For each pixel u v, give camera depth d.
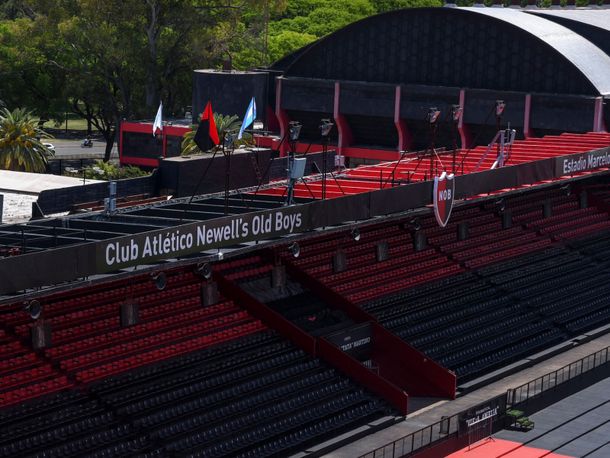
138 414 55.69
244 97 123.75
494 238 90.81
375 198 63.16
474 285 82.31
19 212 76.94
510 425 63.44
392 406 63.28
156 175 74.06
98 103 162.25
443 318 75.94
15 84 169.25
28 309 49.09
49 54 167.25
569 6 152.38
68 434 52.81
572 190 103.94
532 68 112.00
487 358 72.44
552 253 92.62
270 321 66.38
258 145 114.75
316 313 70.31
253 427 57.59
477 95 112.94
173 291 65.94
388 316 73.94
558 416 65.94
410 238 84.31
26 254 45.31
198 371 60.56
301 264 75.12
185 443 54.81
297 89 122.12
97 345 59.31
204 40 161.00
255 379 61.38
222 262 71.19
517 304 81.50
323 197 65.31
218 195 67.94
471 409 60.81
